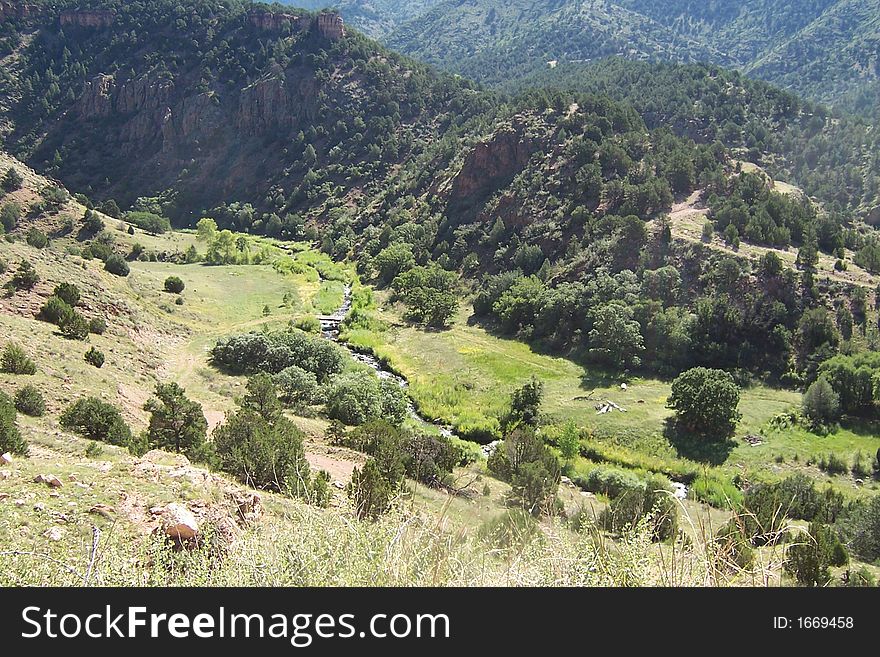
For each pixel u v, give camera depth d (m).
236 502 9.82
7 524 7.88
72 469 10.50
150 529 8.16
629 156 76.12
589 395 43.06
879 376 39.78
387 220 96.31
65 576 5.50
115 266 57.22
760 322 49.50
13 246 44.62
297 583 5.03
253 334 44.84
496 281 63.03
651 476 30.34
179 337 48.59
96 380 30.02
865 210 78.19
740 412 40.53
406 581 4.93
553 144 81.44
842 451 35.97
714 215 62.34
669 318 49.25
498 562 5.44
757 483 31.42
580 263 62.00
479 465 29.22
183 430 21.34
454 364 48.88
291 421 29.33
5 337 30.31
